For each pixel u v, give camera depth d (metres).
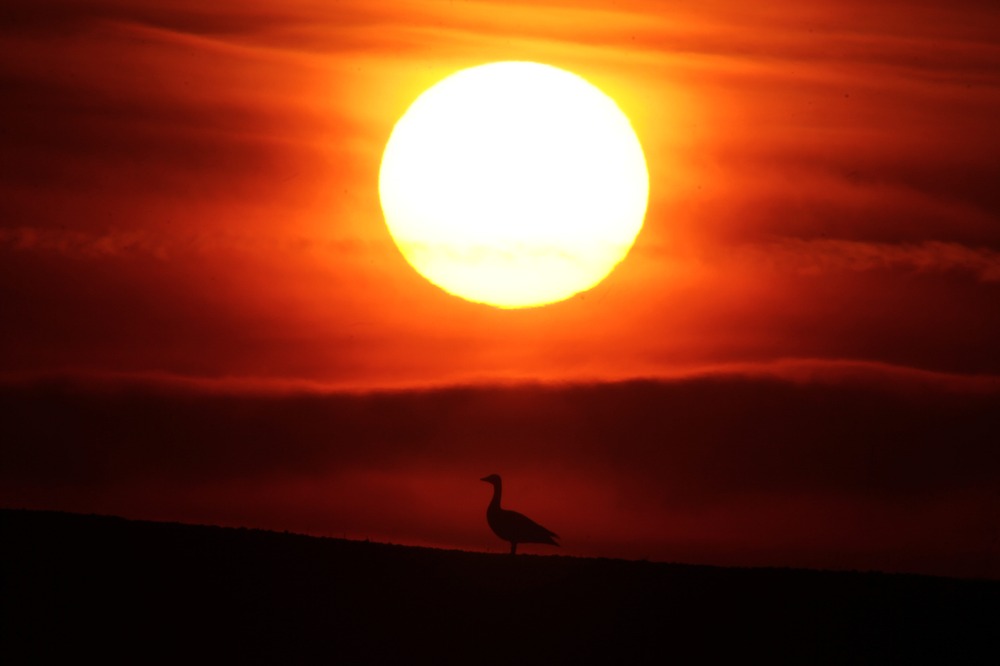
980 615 69.25
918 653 65.38
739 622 67.50
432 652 64.81
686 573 72.12
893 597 70.44
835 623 67.75
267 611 66.75
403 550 73.81
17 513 74.94
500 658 64.56
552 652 65.06
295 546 73.12
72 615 65.44
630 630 66.62
